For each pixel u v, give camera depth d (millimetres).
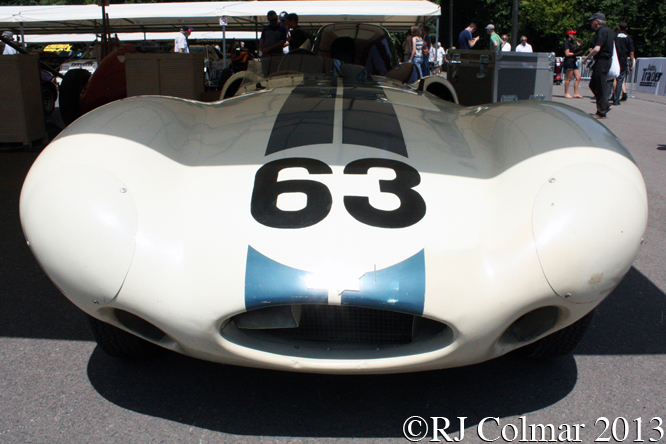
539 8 27047
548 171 1706
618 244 1558
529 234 1591
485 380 1959
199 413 1741
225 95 3910
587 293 1568
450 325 1519
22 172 4914
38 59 6012
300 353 1583
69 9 9680
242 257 1543
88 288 1544
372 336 1645
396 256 1543
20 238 3361
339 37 3920
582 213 1569
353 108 2406
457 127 2340
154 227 1597
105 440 1597
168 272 1539
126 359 2027
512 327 1737
